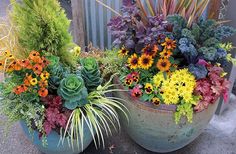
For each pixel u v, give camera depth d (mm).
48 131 1427
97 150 1807
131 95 1521
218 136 1915
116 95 1674
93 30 2416
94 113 1572
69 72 1633
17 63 1438
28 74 1487
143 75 1598
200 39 1586
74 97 1477
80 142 1591
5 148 1803
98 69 1661
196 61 1560
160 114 1460
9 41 1621
